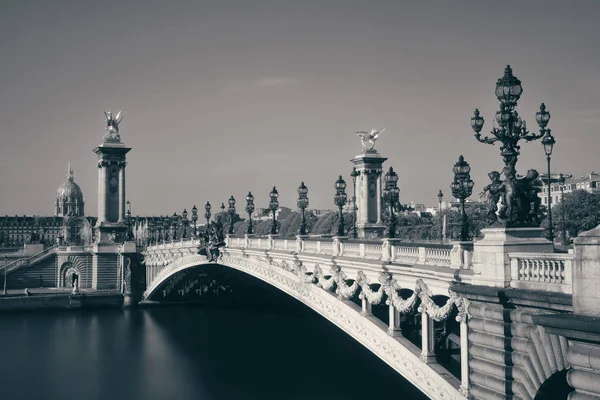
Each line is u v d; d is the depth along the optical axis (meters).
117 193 151.00
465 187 35.09
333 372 70.50
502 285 29.00
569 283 25.89
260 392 65.56
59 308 130.12
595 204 90.69
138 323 112.31
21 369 81.38
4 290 135.75
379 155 119.25
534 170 30.12
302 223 61.28
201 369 77.75
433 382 37.56
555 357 26.50
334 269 50.59
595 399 23.38
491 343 30.02
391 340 42.25
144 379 75.56
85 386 73.44
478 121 30.78
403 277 40.12
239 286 108.56
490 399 29.97
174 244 112.81
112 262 143.12
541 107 30.17
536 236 29.52
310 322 98.69
